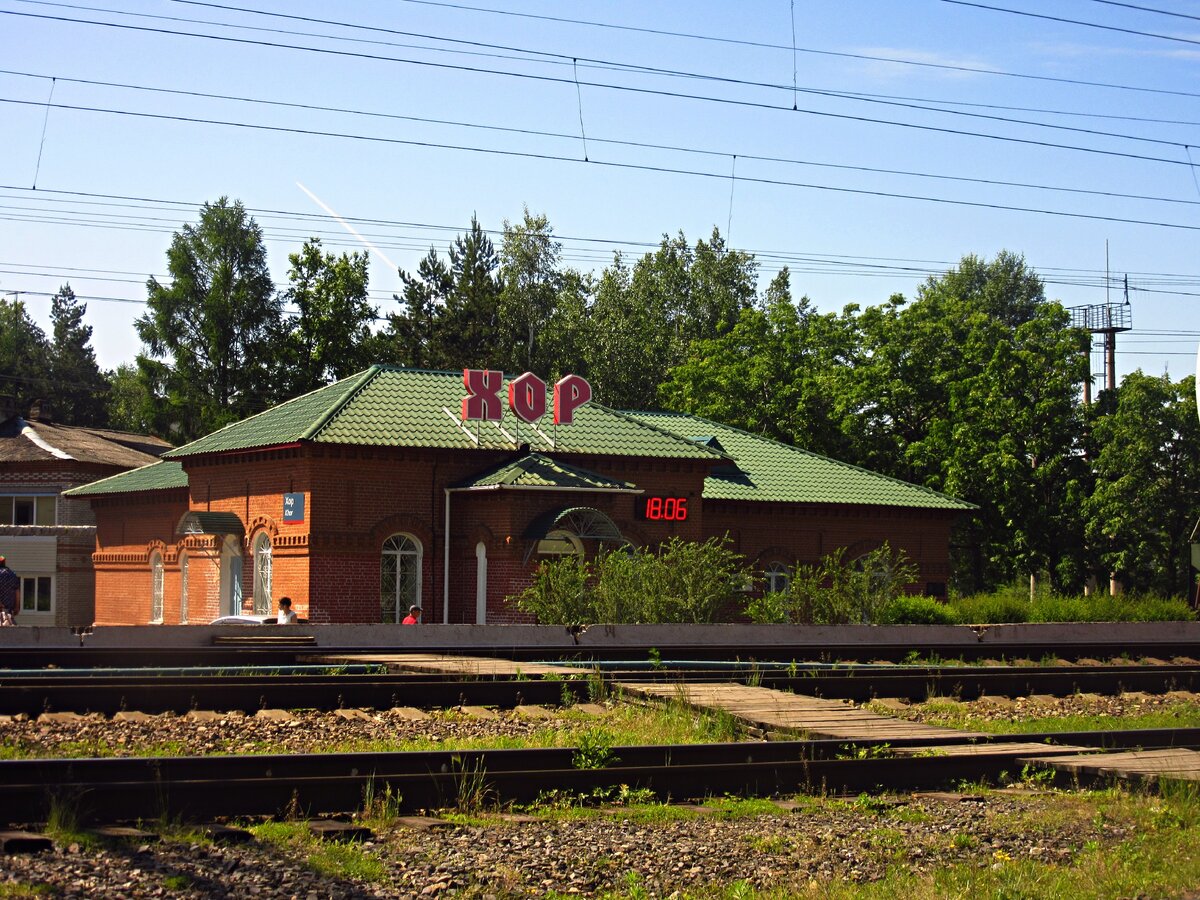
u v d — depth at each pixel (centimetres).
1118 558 4991
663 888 911
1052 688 2119
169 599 3950
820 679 1980
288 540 3256
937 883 920
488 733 1536
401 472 3319
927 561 4325
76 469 5469
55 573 5203
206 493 3675
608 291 7425
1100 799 1219
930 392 5484
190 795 1027
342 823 1022
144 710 1612
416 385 3628
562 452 3484
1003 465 4972
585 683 1866
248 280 6981
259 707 1672
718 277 7562
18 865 853
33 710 1567
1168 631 3247
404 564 3334
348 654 2247
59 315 11844
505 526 3238
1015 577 5706
